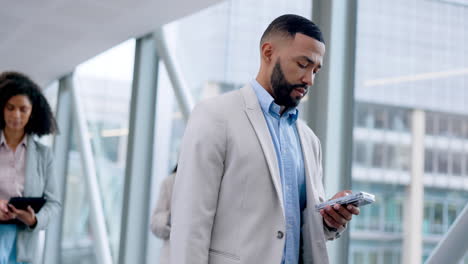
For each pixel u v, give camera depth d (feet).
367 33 11.60
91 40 19.39
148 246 18.29
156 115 18.63
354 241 11.23
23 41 20.11
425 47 10.45
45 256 24.20
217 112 5.85
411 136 10.53
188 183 5.60
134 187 18.34
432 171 10.03
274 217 5.63
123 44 19.95
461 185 9.47
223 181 5.72
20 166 9.45
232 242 5.59
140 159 18.51
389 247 10.64
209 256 5.65
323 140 11.41
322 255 5.88
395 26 11.10
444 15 10.21
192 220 5.48
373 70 11.39
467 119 9.55
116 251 20.02
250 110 5.96
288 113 6.24
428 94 10.33
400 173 10.61
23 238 9.11
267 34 6.15
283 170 5.92
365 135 11.34
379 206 10.92
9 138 9.41
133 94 18.76
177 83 16.84
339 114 11.55
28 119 9.59
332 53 11.56
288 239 5.82
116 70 20.40
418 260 10.09
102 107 21.54
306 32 5.90
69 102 25.52
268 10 13.67
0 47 21.03
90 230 21.42
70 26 18.11
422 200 10.16
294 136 6.31
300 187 6.15
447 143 9.82
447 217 9.63
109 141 20.90
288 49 5.89
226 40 15.11
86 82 23.08
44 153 9.81
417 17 10.73
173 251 5.53
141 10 16.08
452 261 8.69
